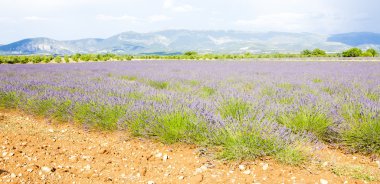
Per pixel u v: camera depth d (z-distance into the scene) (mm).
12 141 4492
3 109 7367
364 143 4066
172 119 4598
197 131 4402
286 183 3158
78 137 5051
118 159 3945
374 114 4434
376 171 3475
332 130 4633
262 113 4727
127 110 5281
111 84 9453
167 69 19500
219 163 3742
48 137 4938
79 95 6898
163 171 3551
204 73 15664
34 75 14070
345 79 12141
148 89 8195
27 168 3318
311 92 8172
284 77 13430
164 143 4547
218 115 4543
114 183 3150
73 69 20016
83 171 3447
